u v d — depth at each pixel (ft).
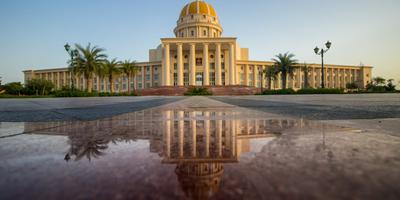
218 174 2.50
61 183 2.28
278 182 2.20
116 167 2.89
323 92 95.66
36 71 263.08
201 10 201.57
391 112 12.81
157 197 1.86
